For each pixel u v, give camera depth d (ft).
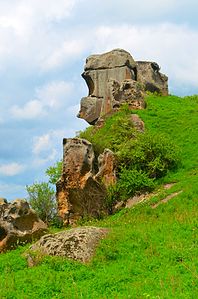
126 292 67.05
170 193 128.57
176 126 178.40
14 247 107.65
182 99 219.41
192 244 85.46
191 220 101.65
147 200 129.39
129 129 172.04
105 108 200.03
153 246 86.53
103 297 65.67
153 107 197.88
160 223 105.19
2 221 108.99
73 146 146.20
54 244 88.84
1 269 85.76
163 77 232.32
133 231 96.12
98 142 158.51
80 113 214.28
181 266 74.33
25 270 82.99
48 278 76.89
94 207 140.67
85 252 86.12
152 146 149.28
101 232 93.45
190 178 137.08
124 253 85.35
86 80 218.59
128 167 148.25
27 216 111.45
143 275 74.08
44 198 149.38
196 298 59.36
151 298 61.00
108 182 143.84
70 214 143.13
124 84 198.39
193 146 160.15
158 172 146.82
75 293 69.15
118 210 137.59
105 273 77.00
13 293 71.41
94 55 220.02
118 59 212.84
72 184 143.23
